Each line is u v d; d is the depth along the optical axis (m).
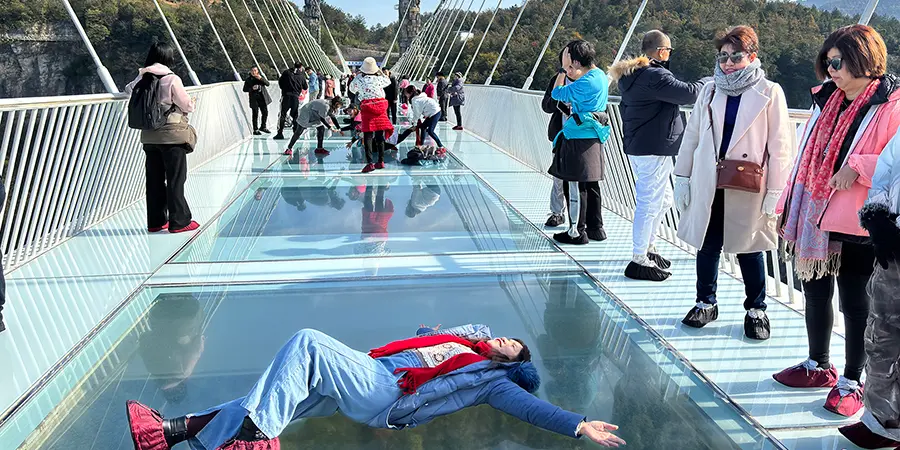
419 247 4.50
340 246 4.50
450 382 2.29
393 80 13.12
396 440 2.21
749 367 2.78
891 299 1.98
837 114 2.32
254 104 12.09
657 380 2.67
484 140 11.55
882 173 1.97
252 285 3.69
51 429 2.23
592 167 4.43
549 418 2.21
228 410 2.05
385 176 7.39
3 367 2.70
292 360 2.07
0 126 3.58
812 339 2.59
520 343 2.49
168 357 2.79
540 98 7.73
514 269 4.05
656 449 2.18
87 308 3.33
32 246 4.20
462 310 3.37
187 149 4.80
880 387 2.05
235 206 5.78
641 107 3.69
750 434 2.28
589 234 4.78
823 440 2.24
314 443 2.17
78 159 4.63
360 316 3.26
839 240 2.31
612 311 3.41
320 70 39.84
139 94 4.51
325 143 10.74
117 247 4.40
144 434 2.03
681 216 3.10
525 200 6.16
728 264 4.17
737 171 2.83
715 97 2.90
